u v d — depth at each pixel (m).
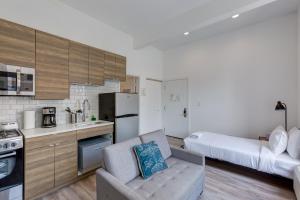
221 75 4.18
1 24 1.92
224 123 4.15
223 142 2.93
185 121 4.93
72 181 2.41
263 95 3.57
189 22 3.08
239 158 2.54
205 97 4.49
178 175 1.82
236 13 2.56
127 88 4.50
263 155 2.35
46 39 2.34
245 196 2.09
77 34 3.05
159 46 5.02
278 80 3.38
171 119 5.26
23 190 1.91
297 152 2.18
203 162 2.08
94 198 2.07
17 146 1.83
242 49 3.82
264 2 2.27
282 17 3.29
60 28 2.80
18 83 2.03
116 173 1.61
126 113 3.49
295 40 3.17
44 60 2.31
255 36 3.63
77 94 3.19
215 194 2.13
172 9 3.04
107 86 3.76
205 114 4.50
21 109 2.42
